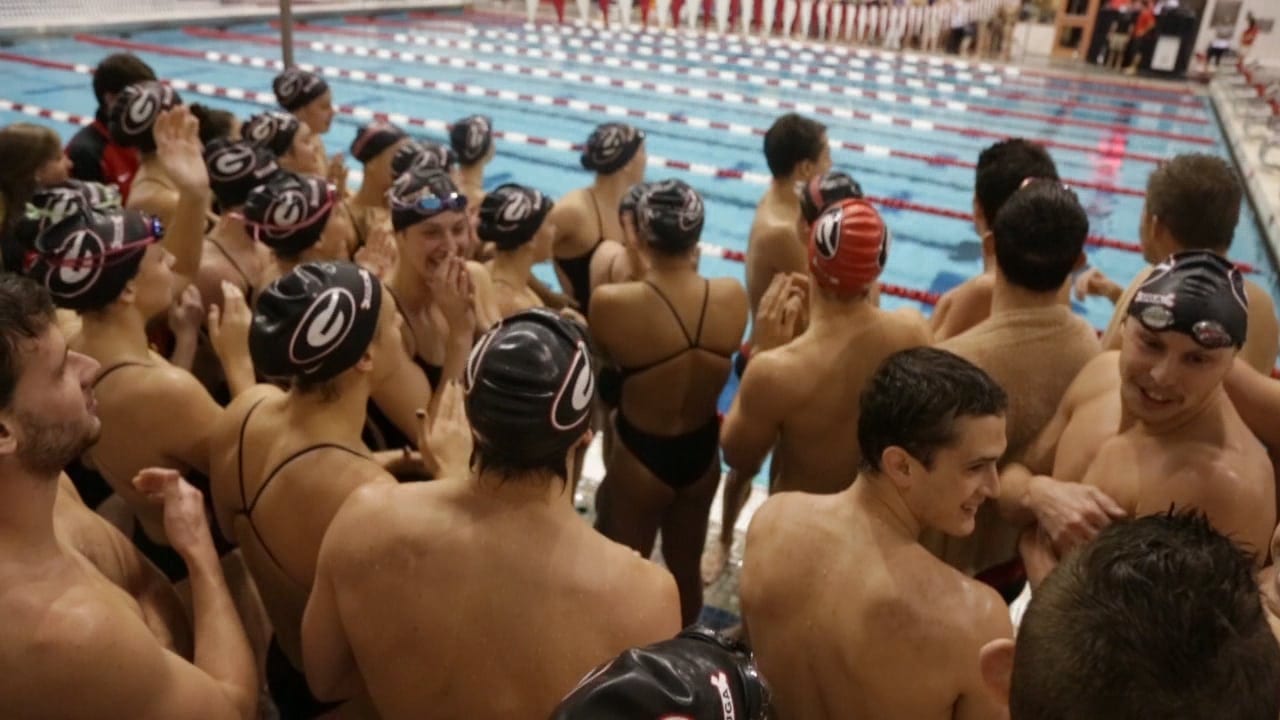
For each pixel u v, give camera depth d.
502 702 1.10
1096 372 1.63
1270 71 12.16
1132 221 7.18
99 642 0.97
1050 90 11.82
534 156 8.31
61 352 0.99
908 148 8.96
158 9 12.59
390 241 2.47
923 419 1.18
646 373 2.25
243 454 1.46
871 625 1.20
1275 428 1.56
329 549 1.17
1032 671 0.70
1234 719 0.63
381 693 1.17
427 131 8.87
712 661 0.71
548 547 1.11
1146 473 1.31
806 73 12.27
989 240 2.38
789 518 1.34
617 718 0.64
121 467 1.63
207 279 2.36
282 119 3.20
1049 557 1.49
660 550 2.88
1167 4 12.87
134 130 2.84
